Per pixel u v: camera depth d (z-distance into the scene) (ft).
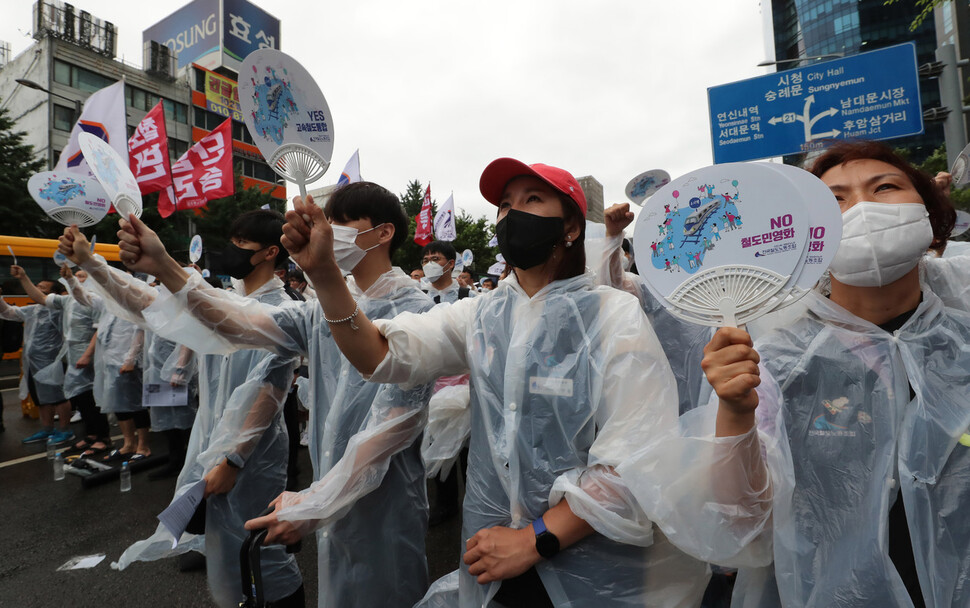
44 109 66.95
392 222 5.46
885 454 2.87
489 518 3.68
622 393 3.18
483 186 3.96
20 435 18.26
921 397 2.85
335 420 5.17
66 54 68.59
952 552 2.69
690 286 2.79
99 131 7.34
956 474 2.74
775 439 2.96
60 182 5.52
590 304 3.53
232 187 20.67
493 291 4.13
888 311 3.18
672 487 2.79
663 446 2.86
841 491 2.91
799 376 3.10
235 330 5.07
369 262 5.43
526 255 3.72
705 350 2.68
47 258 30.01
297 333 5.58
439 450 7.44
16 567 9.09
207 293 4.94
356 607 5.00
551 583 3.26
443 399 7.48
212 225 64.03
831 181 3.37
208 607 7.91
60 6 69.00
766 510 2.79
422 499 5.37
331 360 5.38
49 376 17.15
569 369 3.39
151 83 78.07
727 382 2.51
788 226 2.58
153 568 9.00
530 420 3.42
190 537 6.59
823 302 3.20
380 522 5.01
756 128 15.57
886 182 3.18
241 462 5.86
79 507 11.68
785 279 2.56
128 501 12.01
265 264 7.01
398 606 5.08
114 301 5.38
